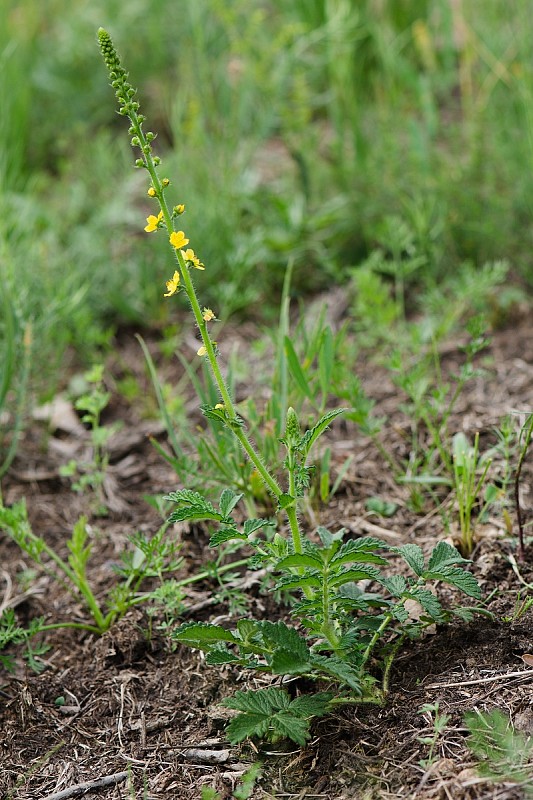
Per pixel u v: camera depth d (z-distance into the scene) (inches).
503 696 88.7
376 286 149.9
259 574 112.9
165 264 178.9
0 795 90.6
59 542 128.6
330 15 211.2
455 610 94.4
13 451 137.6
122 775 91.1
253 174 198.1
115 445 147.1
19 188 207.0
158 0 250.5
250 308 177.6
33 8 258.7
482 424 134.6
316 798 84.0
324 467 117.9
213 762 90.8
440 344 157.0
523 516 114.3
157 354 171.6
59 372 163.8
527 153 177.9
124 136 241.0
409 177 186.5
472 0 219.8
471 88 217.9
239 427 87.2
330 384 125.2
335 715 90.6
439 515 119.4
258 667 87.3
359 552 82.8
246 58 213.0
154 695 100.7
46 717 99.8
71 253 181.6
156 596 106.4
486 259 175.6
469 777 80.7
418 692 91.4
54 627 106.5
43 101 247.3
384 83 228.5
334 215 181.5
